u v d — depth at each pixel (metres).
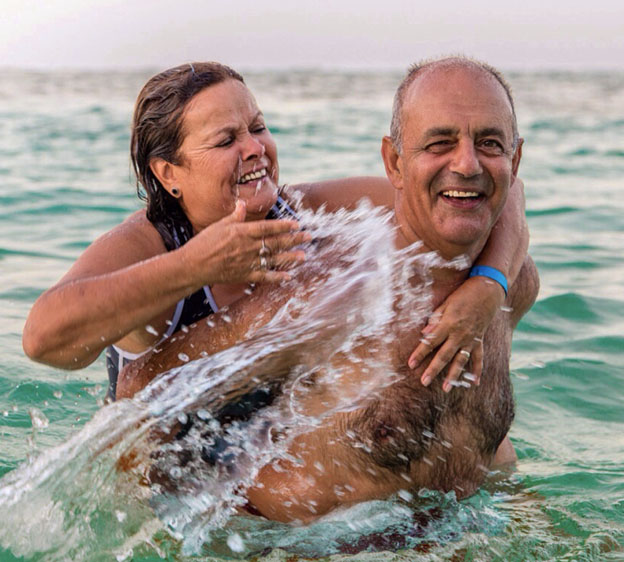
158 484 2.76
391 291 2.51
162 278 2.43
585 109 18.58
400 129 2.44
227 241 2.36
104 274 2.57
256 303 2.65
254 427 2.63
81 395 3.81
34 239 6.33
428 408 2.48
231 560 2.49
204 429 2.69
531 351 4.41
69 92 22.31
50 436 3.39
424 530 2.52
